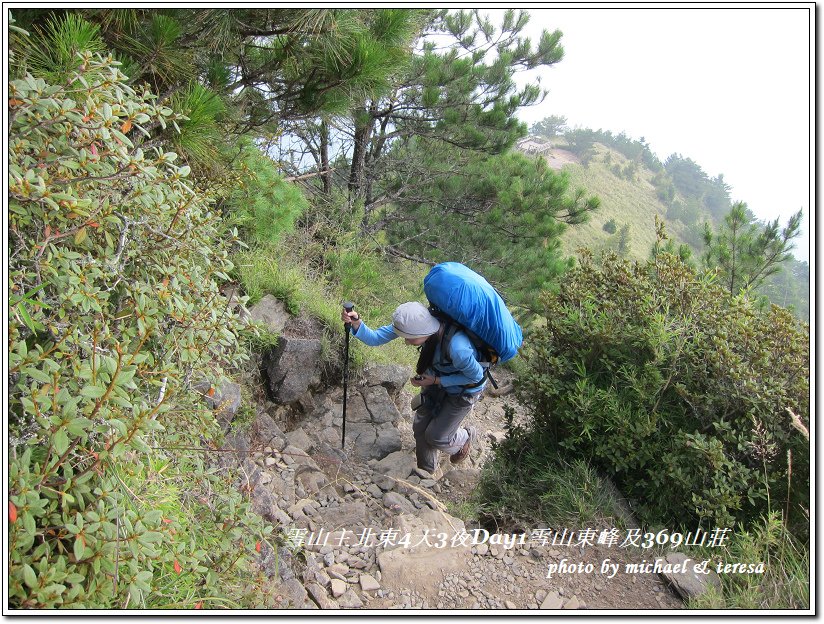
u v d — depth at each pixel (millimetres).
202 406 2684
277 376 4641
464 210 11656
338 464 4426
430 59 8984
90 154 2002
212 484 2641
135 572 1706
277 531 3105
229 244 3055
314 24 3570
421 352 4016
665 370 3709
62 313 1950
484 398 7207
